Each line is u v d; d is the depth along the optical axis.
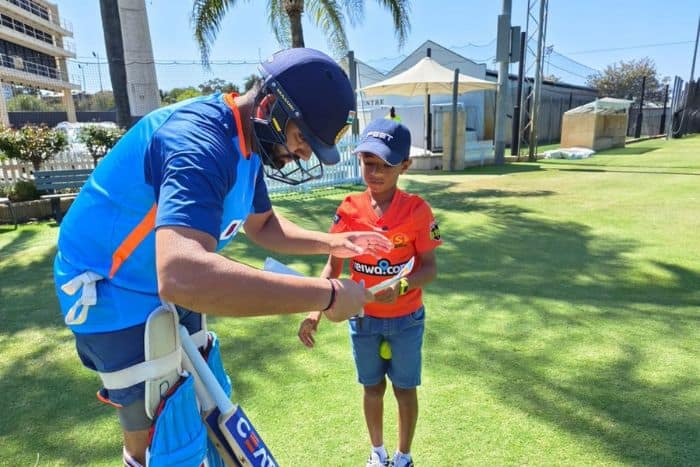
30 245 6.16
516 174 12.69
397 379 2.10
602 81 52.47
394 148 1.98
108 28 8.51
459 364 3.03
